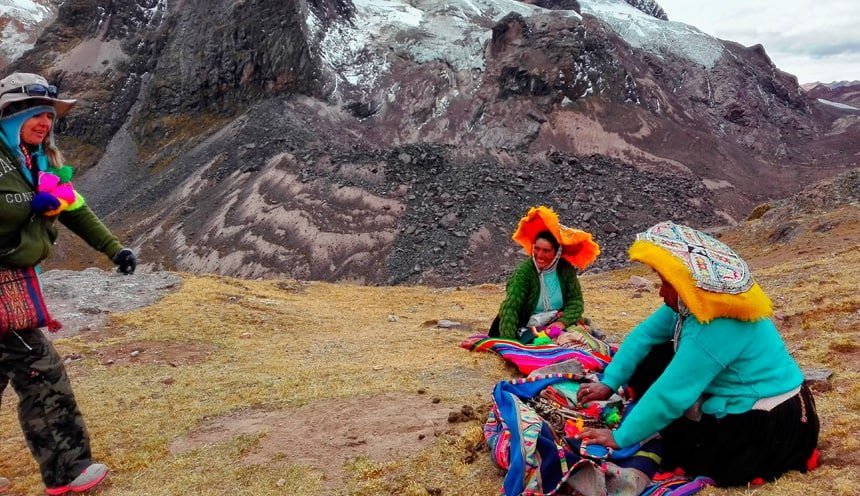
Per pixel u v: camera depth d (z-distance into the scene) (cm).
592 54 11406
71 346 741
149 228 8688
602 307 1059
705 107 13850
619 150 10081
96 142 11594
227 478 395
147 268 7775
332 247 7256
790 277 1075
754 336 317
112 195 10188
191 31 12038
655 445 343
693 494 316
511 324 641
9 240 362
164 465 423
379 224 7475
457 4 14475
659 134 10794
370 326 902
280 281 1279
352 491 366
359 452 414
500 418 393
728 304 301
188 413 517
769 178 10994
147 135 11256
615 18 16525
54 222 384
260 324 883
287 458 414
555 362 538
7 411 549
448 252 6881
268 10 11088
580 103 10806
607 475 324
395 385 549
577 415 404
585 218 7481
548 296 640
